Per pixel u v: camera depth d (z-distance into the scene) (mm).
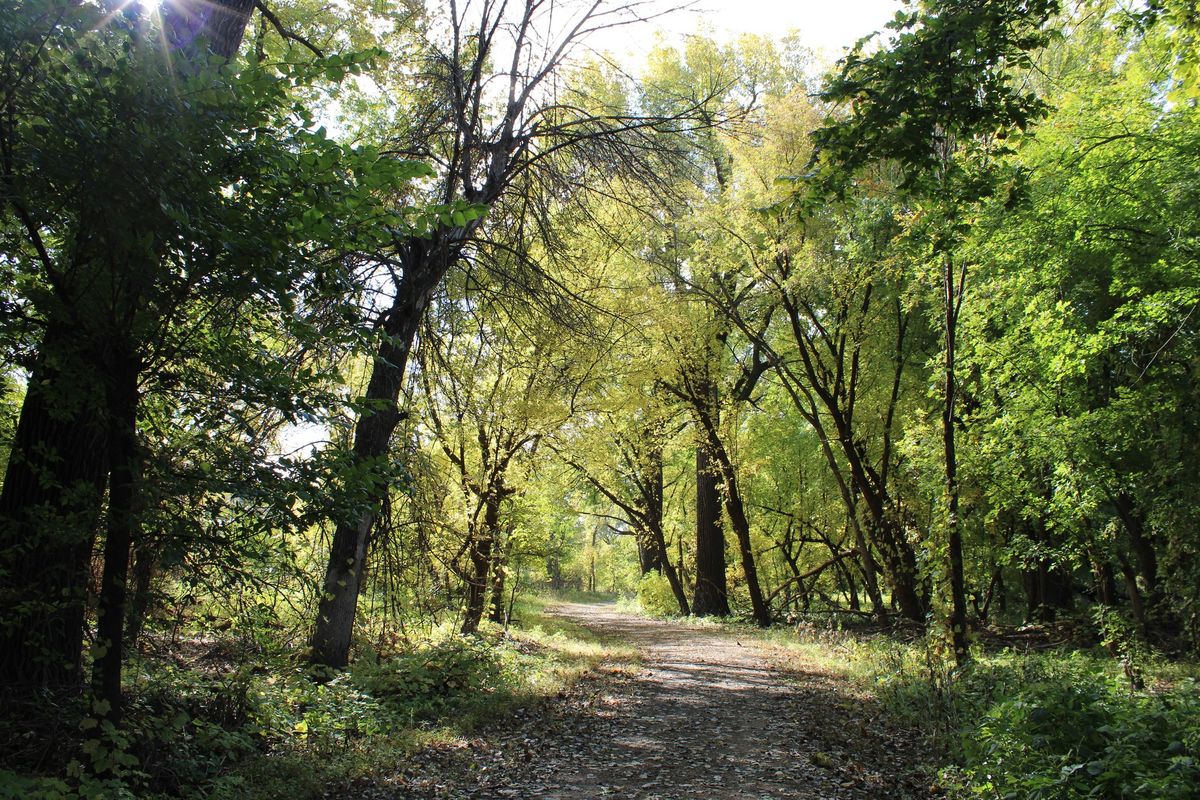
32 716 5316
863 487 18484
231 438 5141
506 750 7445
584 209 11508
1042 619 20781
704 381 22297
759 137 13023
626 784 6500
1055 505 13109
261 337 6023
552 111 11820
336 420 5562
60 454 5746
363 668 9562
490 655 11398
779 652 16609
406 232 5082
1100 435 12133
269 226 4504
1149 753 4844
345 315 5262
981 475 14094
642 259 16297
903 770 6887
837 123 6773
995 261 13242
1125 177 11195
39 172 4012
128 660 6359
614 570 59906
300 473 5031
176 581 5668
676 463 32812
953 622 11961
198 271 4406
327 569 9602
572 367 14969
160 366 4766
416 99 11211
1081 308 12898
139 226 4113
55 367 4582
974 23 5953
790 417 26500
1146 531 14328
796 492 27797
